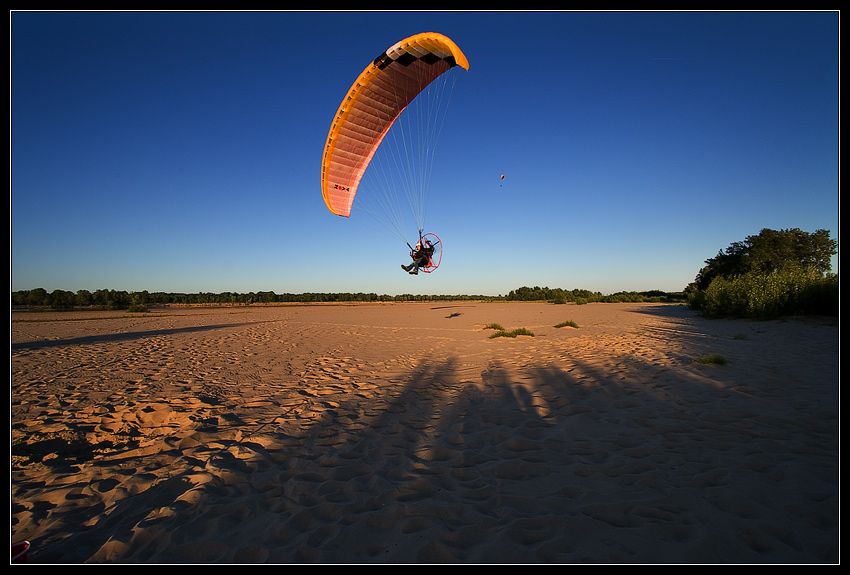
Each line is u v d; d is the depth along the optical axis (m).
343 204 11.91
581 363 7.88
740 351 8.30
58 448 4.44
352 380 7.31
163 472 3.73
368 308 41.88
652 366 7.20
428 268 12.01
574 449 3.85
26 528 2.88
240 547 2.59
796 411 4.50
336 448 4.17
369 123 10.93
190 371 8.23
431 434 4.47
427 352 10.53
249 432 4.70
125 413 5.51
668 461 3.49
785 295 14.58
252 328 18.30
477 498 3.05
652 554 2.37
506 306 41.34
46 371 8.23
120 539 2.71
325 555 2.47
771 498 2.86
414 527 2.72
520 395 5.88
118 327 18.97
